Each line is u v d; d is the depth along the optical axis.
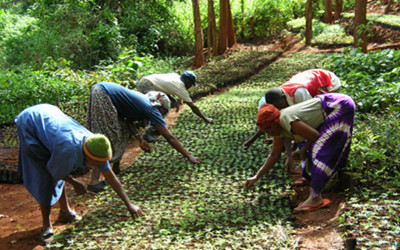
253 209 4.48
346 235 3.57
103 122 5.18
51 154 3.70
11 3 30.36
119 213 4.58
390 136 5.36
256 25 23.84
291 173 5.38
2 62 15.92
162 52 20.98
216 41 18.83
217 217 4.29
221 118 8.52
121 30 18.89
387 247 3.32
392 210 3.92
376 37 17.55
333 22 22.81
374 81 7.73
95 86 5.22
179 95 6.77
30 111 3.91
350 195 4.44
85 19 16.77
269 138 6.97
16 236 4.18
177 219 4.32
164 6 21.36
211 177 5.45
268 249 3.60
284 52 18.94
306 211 4.28
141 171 5.90
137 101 5.27
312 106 4.14
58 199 4.20
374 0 23.52
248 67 14.34
